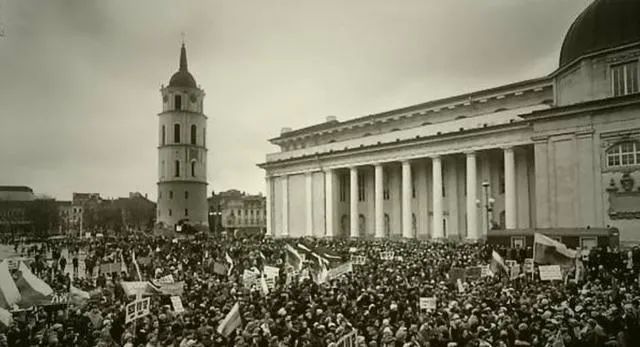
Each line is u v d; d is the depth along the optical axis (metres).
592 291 19.70
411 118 68.50
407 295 19.73
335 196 72.12
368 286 22.44
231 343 14.03
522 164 52.84
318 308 17.66
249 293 21.67
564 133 43.94
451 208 60.31
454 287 23.75
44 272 35.44
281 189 81.56
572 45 44.91
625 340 13.35
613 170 40.81
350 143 70.56
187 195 111.75
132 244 52.97
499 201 55.47
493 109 59.41
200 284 24.86
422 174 64.50
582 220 42.41
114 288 24.94
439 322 15.00
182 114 112.81
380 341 13.58
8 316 14.63
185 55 116.31
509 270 25.70
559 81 47.28
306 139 85.69
